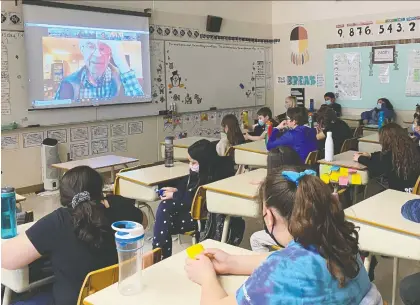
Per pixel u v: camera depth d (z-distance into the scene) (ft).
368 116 23.35
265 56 27.35
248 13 25.81
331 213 3.77
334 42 25.22
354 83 24.76
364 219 7.22
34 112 17.21
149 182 10.62
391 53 23.21
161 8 21.27
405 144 10.79
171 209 9.59
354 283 3.82
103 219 5.77
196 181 10.59
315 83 26.32
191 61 22.88
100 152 19.51
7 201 6.45
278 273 3.69
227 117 16.10
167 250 9.50
